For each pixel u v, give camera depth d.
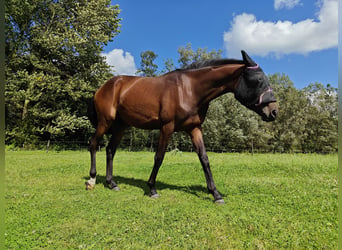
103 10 17.44
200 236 2.23
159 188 4.26
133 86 3.93
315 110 26.91
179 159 9.69
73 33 15.52
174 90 3.53
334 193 3.52
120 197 3.63
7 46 14.42
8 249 2.02
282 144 25.86
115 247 2.06
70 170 6.30
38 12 15.62
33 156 11.22
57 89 15.64
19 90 14.14
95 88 17.31
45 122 17.88
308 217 2.65
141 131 23.62
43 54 16.16
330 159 8.09
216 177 5.23
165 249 2.03
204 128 21.91
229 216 2.71
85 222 2.61
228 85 3.48
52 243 2.15
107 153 4.44
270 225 2.44
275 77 35.62
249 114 23.72
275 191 3.78
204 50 25.30
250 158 9.27
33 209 3.03
